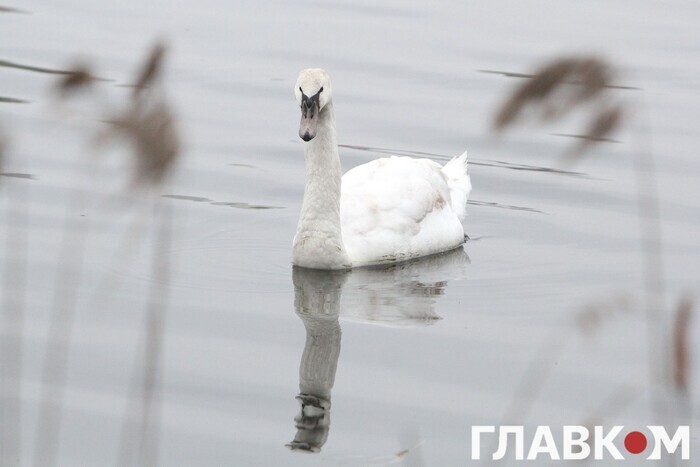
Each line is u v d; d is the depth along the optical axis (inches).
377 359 539.5
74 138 820.0
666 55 1007.6
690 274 649.0
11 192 732.0
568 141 879.7
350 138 862.5
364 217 689.0
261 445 455.5
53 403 485.1
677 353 284.5
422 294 631.2
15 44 982.4
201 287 629.9
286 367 529.3
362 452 450.3
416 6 1134.4
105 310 586.6
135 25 1046.4
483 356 543.2
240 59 985.5
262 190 782.5
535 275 659.4
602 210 759.7
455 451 453.7
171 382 510.6
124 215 718.5
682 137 855.7
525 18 1099.9
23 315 572.7
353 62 988.6
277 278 652.1
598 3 1149.1
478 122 887.1
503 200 784.9
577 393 506.9
